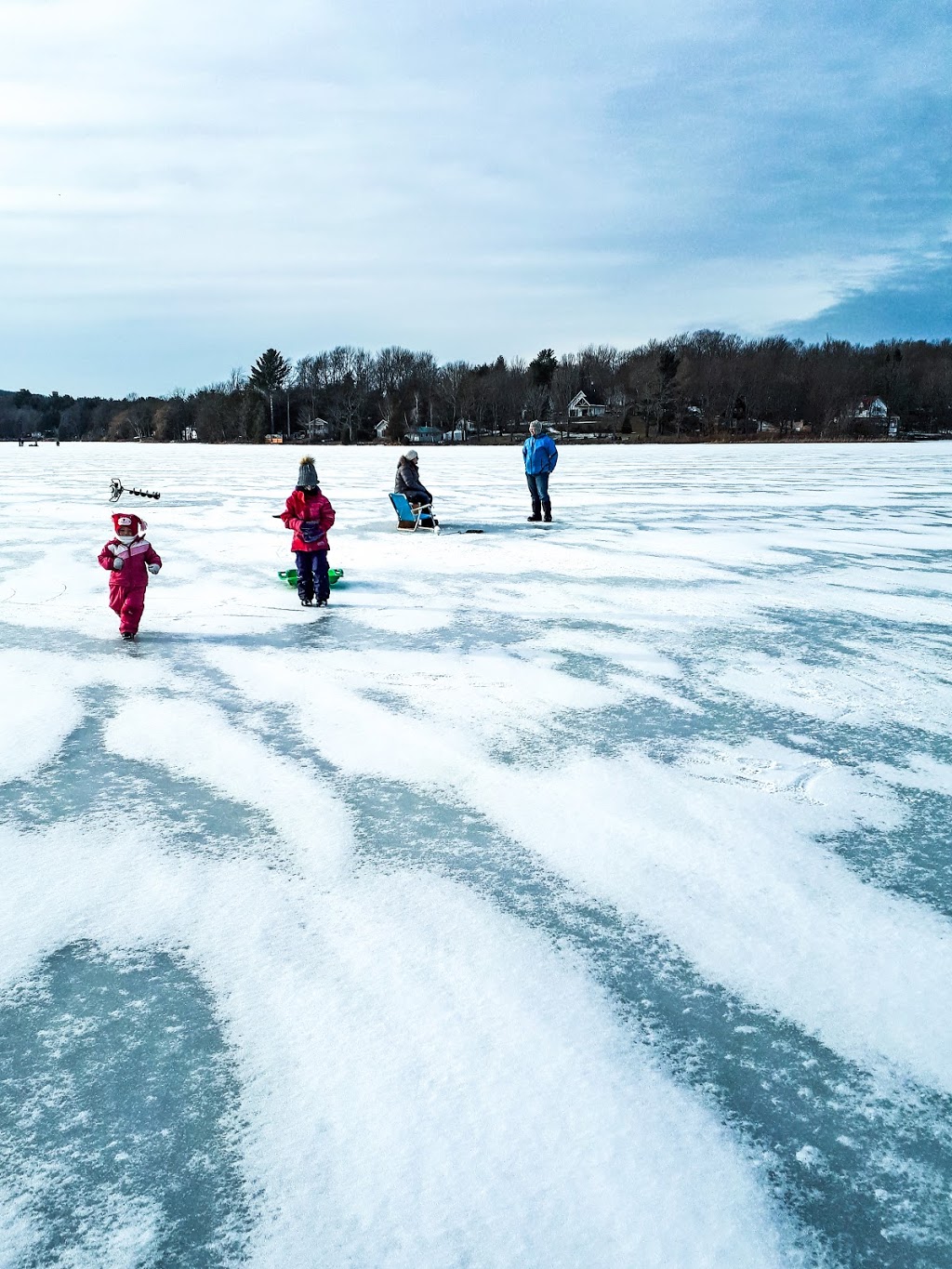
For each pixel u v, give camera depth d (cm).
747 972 282
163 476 3012
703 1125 221
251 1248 187
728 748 480
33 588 919
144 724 513
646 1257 185
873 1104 229
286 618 796
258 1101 226
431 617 802
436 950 291
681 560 1138
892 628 771
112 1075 236
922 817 398
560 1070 238
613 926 307
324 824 385
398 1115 221
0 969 281
